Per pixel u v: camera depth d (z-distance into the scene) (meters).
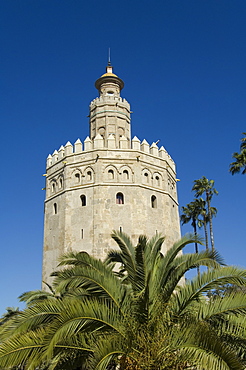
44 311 15.08
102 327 14.80
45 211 46.12
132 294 16.53
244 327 14.44
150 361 13.26
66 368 15.39
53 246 42.81
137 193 42.00
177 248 16.91
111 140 44.38
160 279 16.61
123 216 40.81
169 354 13.33
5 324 16.06
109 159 43.12
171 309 15.38
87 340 14.80
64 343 14.31
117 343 13.36
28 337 13.57
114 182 42.19
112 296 15.48
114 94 52.78
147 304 14.74
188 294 15.36
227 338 14.43
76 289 16.36
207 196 56.19
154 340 13.90
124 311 15.50
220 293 16.70
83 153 44.25
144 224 41.03
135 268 16.70
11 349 13.05
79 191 42.69
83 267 15.72
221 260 15.59
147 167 44.34
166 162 46.84
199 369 12.94
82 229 40.84
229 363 11.35
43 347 13.27
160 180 45.12
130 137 50.34
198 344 12.48
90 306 14.16
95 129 49.06
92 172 42.94
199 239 16.61
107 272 16.67
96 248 39.25
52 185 46.97
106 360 12.47
